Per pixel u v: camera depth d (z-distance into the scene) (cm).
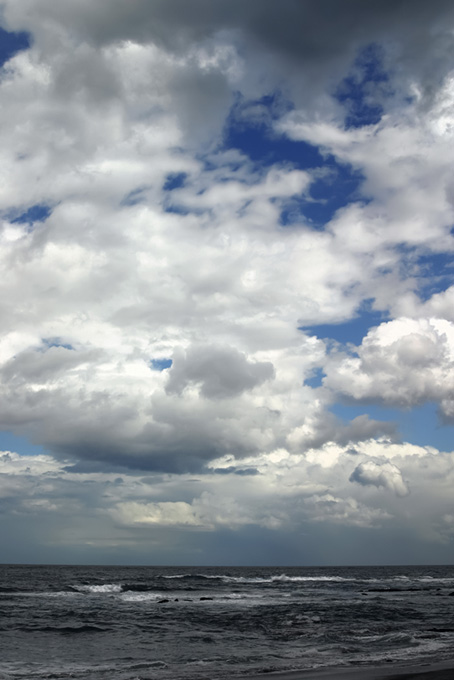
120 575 12475
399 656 2375
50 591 6519
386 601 5612
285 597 6000
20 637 3105
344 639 2975
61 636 3150
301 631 3309
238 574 14712
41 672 2102
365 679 1744
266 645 2839
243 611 4384
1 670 2167
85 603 5038
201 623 3681
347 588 8050
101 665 2286
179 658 2470
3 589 6644
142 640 3016
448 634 3136
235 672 2027
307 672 1980
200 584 8494
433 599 6009
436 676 1764
